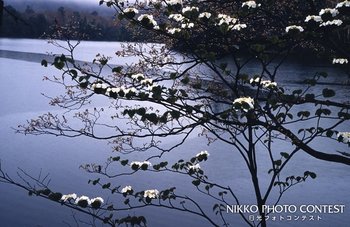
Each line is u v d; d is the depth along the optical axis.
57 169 28.33
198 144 33.00
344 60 5.50
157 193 5.89
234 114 4.75
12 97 63.66
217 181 24.92
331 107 39.78
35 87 74.56
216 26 4.81
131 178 25.45
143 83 4.98
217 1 5.83
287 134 4.77
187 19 4.85
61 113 47.69
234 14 5.09
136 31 7.24
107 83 4.93
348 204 20.45
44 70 103.50
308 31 4.66
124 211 19.59
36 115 48.56
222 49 5.35
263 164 28.06
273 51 5.23
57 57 4.68
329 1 6.43
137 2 6.16
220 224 18.22
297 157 29.28
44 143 35.44
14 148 34.28
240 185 24.16
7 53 161.25
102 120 42.12
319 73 4.95
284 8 6.18
